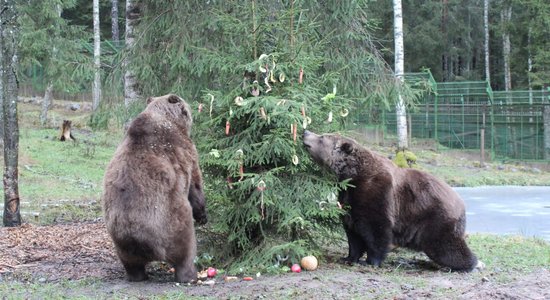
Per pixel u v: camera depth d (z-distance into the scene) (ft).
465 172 86.63
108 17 152.46
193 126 26.55
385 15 127.75
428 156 95.66
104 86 40.34
